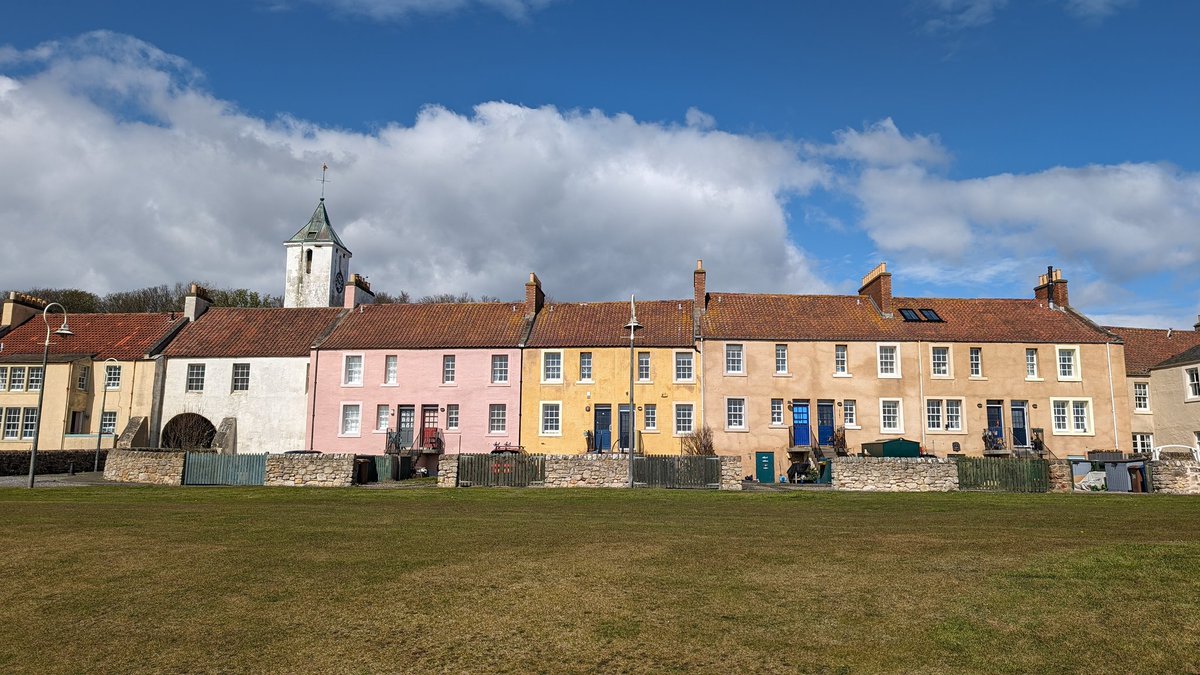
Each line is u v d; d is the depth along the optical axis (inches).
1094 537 647.8
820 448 1632.6
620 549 602.2
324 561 555.8
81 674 348.5
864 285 1925.4
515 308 1914.4
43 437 1804.9
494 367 1763.0
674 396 1717.5
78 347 1934.1
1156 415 1852.9
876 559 553.6
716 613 422.9
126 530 705.0
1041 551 571.5
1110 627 390.0
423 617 420.8
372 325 1883.6
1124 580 470.3
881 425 1707.7
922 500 1071.6
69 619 421.1
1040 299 1936.5
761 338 1729.8
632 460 1279.5
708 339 1728.6
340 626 407.5
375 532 700.0
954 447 1694.1
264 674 347.3
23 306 2050.9
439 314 1918.1
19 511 864.3
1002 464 1289.4
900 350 1736.0
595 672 346.6
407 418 1759.4
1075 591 450.0
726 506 979.9
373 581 494.3
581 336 1779.0
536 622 411.2
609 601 446.9
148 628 406.0
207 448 1785.2
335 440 1756.9
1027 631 387.2
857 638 382.0
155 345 1876.2
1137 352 1977.1
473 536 674.8
